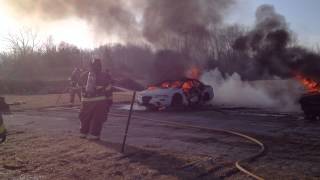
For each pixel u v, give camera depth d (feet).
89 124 29.84
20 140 29.04
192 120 40.47
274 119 40.55
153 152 24.72
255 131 32.68
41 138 29.86
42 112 50.08
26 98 76.95
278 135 30.63
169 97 50.88
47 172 20.47
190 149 25.72
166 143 27.84
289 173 19.85
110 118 42.70
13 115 46.68
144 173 20.13
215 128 34.60
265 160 22.66
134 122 39.32
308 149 25.53
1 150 25.61
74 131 33.58
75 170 20.79
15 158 23.38
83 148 26.13
